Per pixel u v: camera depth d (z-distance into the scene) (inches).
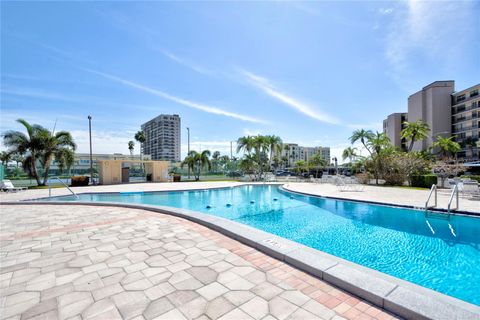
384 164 751.7
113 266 116.0
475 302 125.0
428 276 153.4
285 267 114.0
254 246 143.5
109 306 81.3
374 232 250.8
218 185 728.3
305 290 91.7
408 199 380.5
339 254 194.5
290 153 3939.5
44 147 738.8
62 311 78.7
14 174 934.4
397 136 2044.8
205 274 106.3
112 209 283.3
